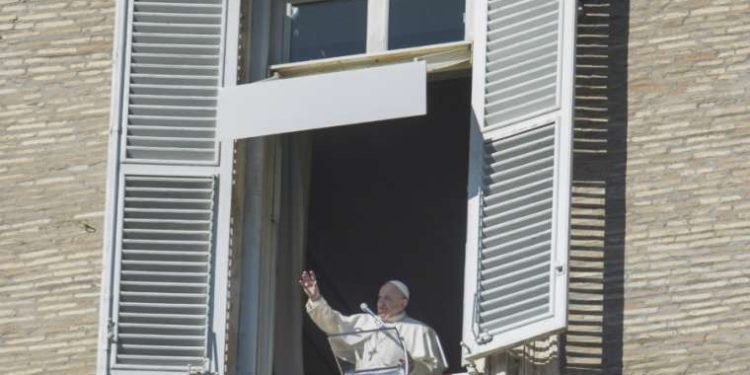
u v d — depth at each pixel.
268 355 58.56
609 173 57.53
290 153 60.62
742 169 57.03
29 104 60.28
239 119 58.09
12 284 59.06
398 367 57.44
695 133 57.47
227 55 59.31
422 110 57.16
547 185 56.94
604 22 58.53
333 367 63.97
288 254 60.16
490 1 58.53
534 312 56.25
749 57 57.81
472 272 56.94
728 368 55.72
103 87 60.25
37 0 61.03
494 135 57.66
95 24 60.72
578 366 56.41
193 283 58.03
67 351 58.47
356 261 68.50
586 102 58.09
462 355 57.16
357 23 59.91
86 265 59.03
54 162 59.84
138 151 58.81
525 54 57.94
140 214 58.44
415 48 59.31
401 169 69.06
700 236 56.72
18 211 59.53
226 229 58.28
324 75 57.75
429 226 69.00
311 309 58.22
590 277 56.91
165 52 59.44
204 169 58.62
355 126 67.69
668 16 58.34
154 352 57.66
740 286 56.22
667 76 57.97
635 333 56.41
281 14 60.16
